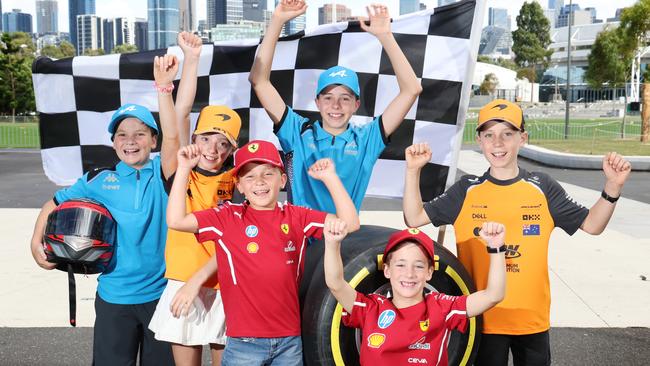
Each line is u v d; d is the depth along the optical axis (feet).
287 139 11.00
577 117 171.32
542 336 9.62
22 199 35.65
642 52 133.39
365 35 13.28
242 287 8.66
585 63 411.95
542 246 9.55
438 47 12.91
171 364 10.23
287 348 8.79
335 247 8.09
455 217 9.89
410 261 8.36
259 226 8.72
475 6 12.73
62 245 9.43
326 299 8.70
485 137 9.66
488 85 295.89
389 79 13.29
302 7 10.60
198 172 10.07
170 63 9.87
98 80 13.83
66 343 14.29
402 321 8.42
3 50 183.32
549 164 55.47
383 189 13.53
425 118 13.10
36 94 13.84
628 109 171.94
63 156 13.99
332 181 8.75
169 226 8.68
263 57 10.84
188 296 9.15
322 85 10.63
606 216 9.46
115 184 10.03
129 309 10.03
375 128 10.83
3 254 21.90
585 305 16.72
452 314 8.44
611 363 13.24
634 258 21.44
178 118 10.27
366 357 8.52
